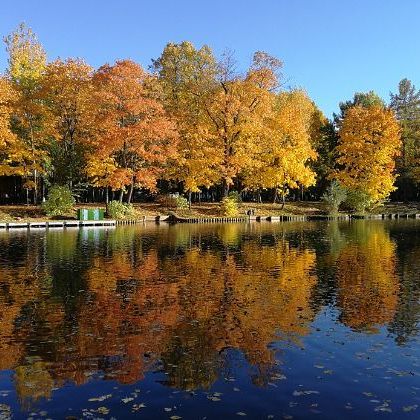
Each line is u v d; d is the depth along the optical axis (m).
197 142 49.91
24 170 47.00
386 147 56.75
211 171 50.44
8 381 9.83
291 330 12.91
